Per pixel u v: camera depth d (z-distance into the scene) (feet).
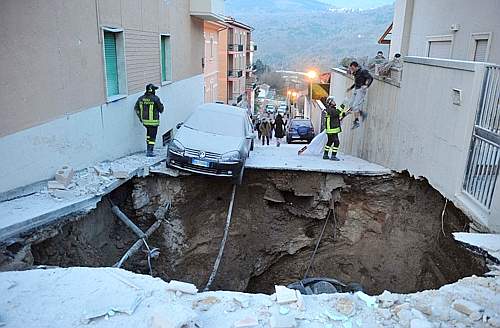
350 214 35.45
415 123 28.94
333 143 38.40
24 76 22.21
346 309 13.97
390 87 33.94
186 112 54.80
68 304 13.62
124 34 33.83
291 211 36.83
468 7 35.53
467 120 21.94
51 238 21.36
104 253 26.48
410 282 28.84
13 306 13.41
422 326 12.57
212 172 31.19
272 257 37.78
